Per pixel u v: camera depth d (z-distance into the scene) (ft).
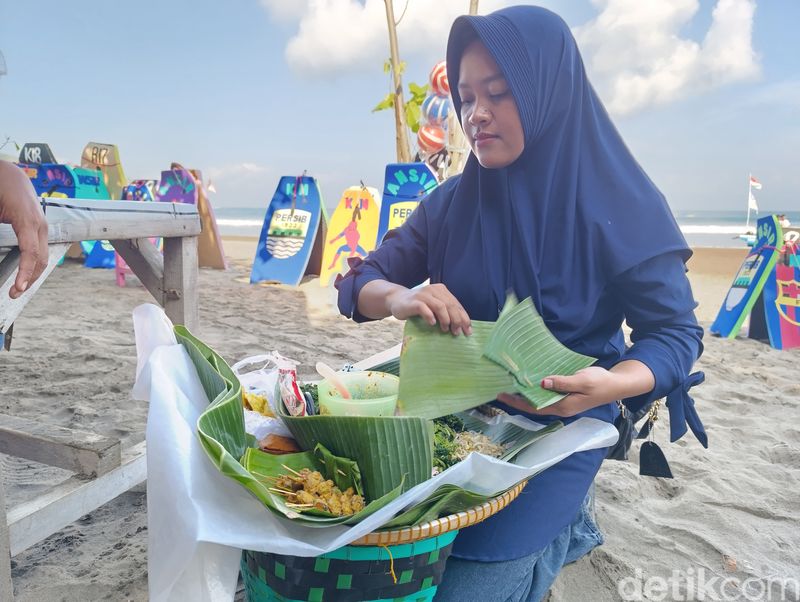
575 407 4.20
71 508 5.50
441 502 3.51
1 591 4.76
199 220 8.05
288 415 4.10
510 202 4.97
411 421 3.60
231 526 3.12
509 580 4.83
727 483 8.35
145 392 4.26
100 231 6.26
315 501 3.41
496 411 4.92
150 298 20.06
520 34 4.49
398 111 24.88
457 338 4.10
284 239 24.97
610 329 5.27
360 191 23.75
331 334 16.30
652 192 4.95
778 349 16.88
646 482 8.45
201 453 3.38
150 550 3.21
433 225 5.70
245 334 15.85
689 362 4.74
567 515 5.08
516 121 4.59
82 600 5.53
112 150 29.63
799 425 10.93
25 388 10.83
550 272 4.93
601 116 4.99
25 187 4.58
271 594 3.71
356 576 3.47
